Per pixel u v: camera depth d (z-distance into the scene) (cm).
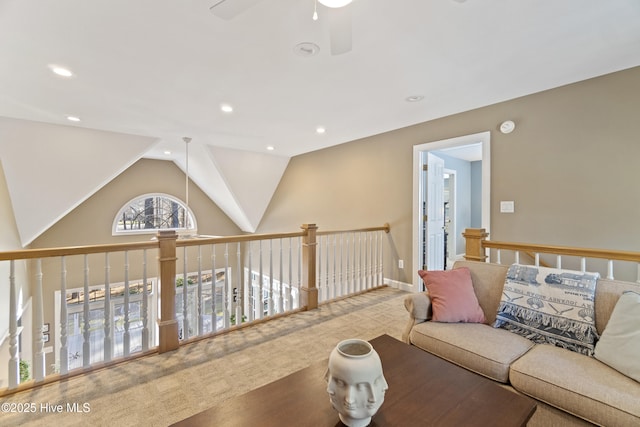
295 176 609
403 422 97
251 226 718
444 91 287
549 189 284
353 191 481
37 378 188
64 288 197
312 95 296
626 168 244
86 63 230
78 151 417
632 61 232
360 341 105
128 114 349
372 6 167
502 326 186
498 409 104
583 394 123
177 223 710
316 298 335
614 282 165
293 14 174
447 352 171
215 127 406
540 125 288
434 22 183
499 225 317
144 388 185
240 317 284
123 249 218
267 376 198
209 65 235
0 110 330
